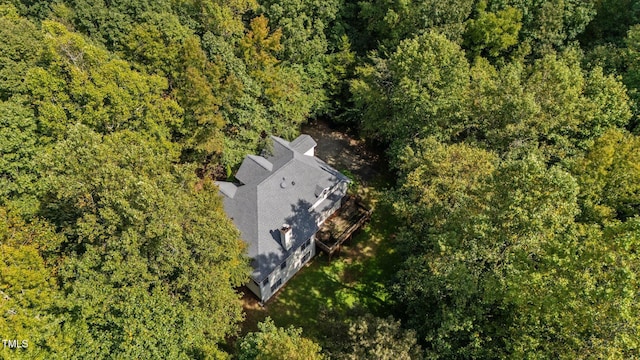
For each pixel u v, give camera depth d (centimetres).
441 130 3428
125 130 2875
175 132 3484
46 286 2128
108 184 2214
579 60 3909
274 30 4422
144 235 2184
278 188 3359
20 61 3262
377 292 3375
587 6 4309
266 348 1886
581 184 2672
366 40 4778
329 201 3591
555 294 1902
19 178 2684
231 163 3709
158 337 2022
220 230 2405
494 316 2312
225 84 3497
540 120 3016
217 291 2333
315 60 4531
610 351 1719
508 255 2170
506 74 3278
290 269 3378
